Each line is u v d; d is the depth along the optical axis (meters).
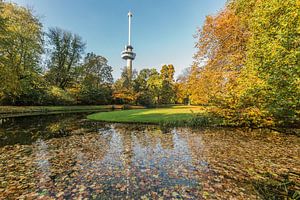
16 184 4.09
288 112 6.82
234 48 12.10
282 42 5.59
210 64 13.43
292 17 5.72
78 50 37.41
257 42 7.00
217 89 11.48
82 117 19.06
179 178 4.38
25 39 22.56
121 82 48.88
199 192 3.72
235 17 11.77
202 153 6.44
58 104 33.94
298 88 5.39
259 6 7.82
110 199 3.46
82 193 3.68
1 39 16.97
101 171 4.82
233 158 5.87
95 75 45.72
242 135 9.54
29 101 28.89
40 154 6.34
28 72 23.81
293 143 7.81
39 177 4.45
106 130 11.20
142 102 43.69
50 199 3.46
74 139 8.74
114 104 45.84
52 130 11.22
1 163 5.44
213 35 13.48
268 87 6.63
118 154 6.33
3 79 18.23
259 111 8.96
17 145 7.61
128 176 4.50
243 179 4.33
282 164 5.30
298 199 3.46
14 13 22.00
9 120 16.30
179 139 8.70
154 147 7.28
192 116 15.46
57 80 35.91
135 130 11.17
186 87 16.52
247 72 8.77
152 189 3.84
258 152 6.53
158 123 13.31
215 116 11.71
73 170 4.89
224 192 3.72
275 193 3.69
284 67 5.45
